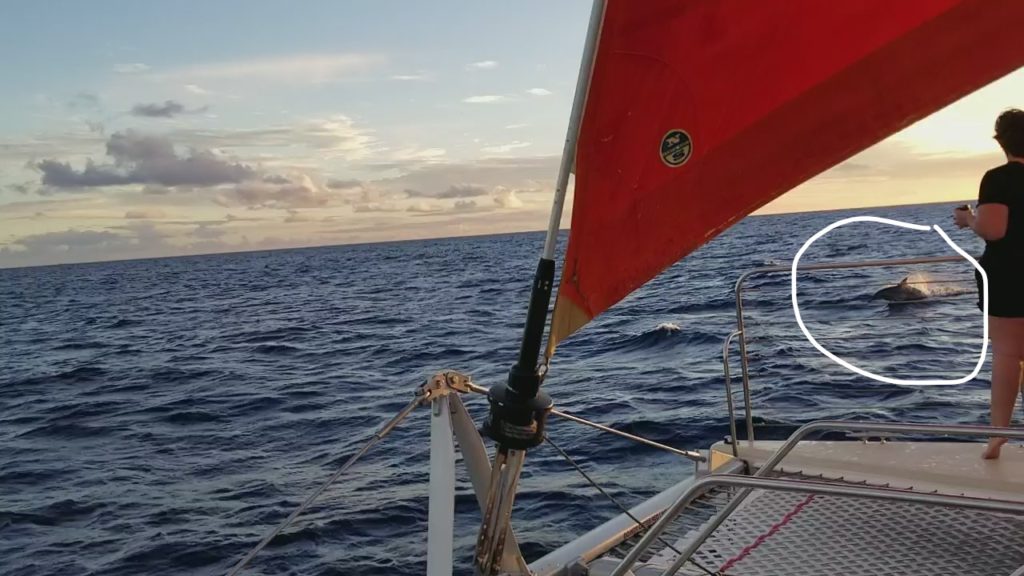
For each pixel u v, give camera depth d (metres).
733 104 1.73
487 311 37.16
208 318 46.19
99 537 9.20
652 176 1.80
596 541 3.89
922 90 1.60
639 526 4.02
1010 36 1.53
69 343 36.47
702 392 12.91
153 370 24.64
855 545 3.42
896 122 1.62
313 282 84.50
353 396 17.47
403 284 68.50
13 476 12.21
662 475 9.06
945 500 2.06
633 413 12.02
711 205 1.77
